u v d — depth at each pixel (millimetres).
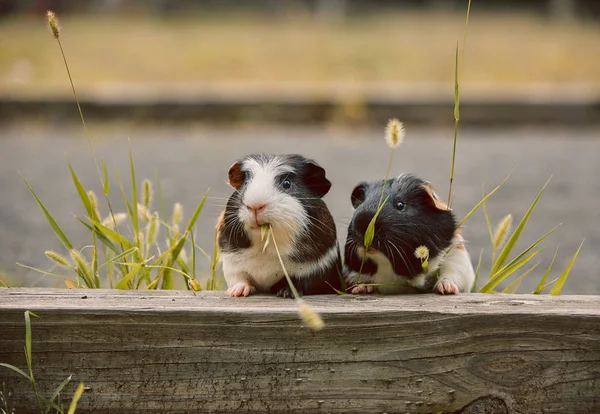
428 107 2980
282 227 1099
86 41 4762
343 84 3363
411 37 5160
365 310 1047
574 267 1475
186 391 1052
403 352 1047
